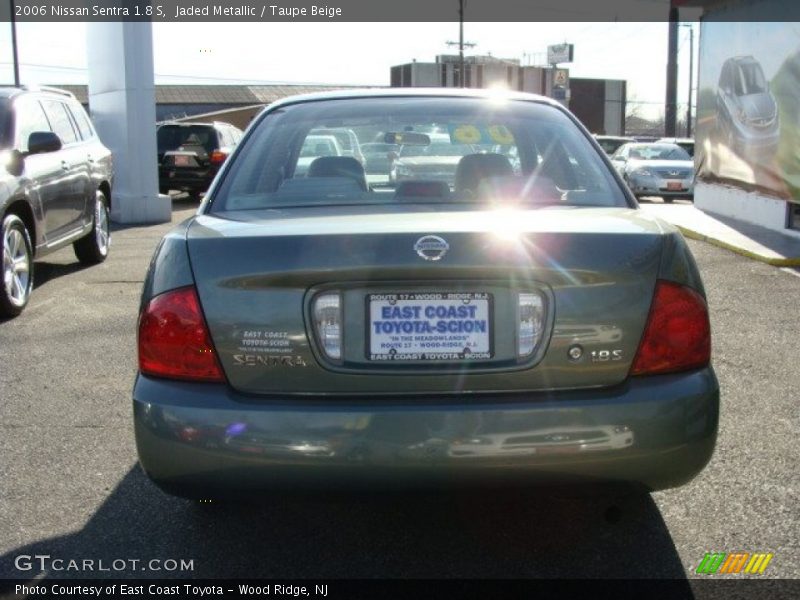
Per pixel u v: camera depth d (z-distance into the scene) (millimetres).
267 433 2678
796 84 11156
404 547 3318
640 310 2783
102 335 6590
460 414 2672
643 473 2758
